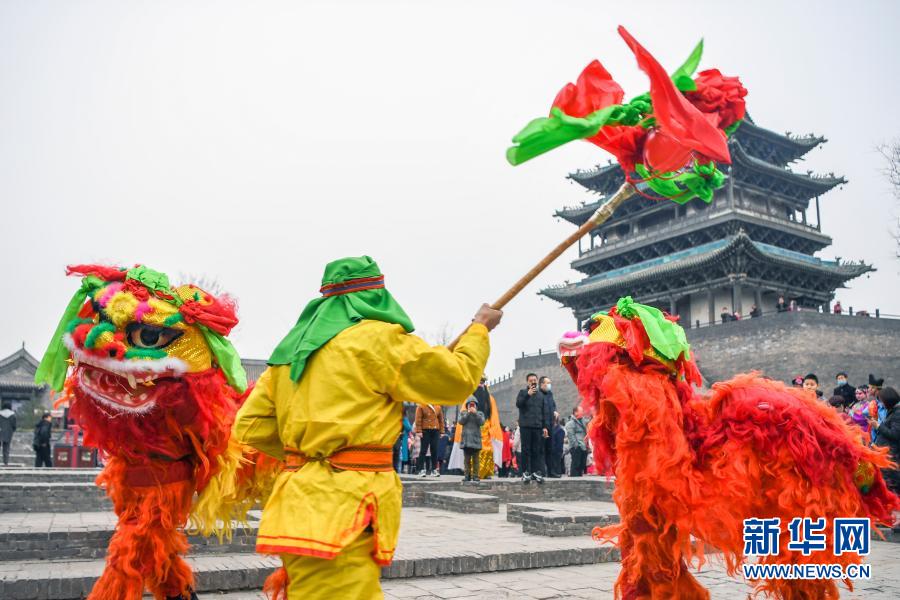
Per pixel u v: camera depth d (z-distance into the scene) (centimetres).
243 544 647
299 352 293
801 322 3778
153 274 430
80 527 662
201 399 436
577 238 324
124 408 412
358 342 288
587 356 421
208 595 531
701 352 4141
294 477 285
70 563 581
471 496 1168
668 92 306
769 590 405
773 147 4853
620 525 415
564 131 294
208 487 455
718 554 450
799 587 393
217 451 452
